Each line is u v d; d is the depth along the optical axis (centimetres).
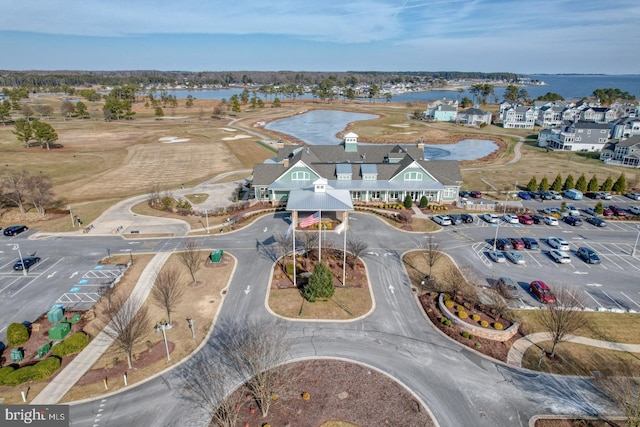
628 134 13162
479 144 13862
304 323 3697
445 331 3591
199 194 7894
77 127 16512
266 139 14338
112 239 5650
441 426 2619
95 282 4481
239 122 18762
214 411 2614
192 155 11619
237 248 5297
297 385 2938
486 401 2833
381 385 2959
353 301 4059
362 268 4741
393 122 18738
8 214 6606
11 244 5497
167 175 9494
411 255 5106
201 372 3078
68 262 4962
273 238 5603
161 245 5425
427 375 3070
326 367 3128
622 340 3519
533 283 4256
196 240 5569
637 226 6172
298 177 6912
